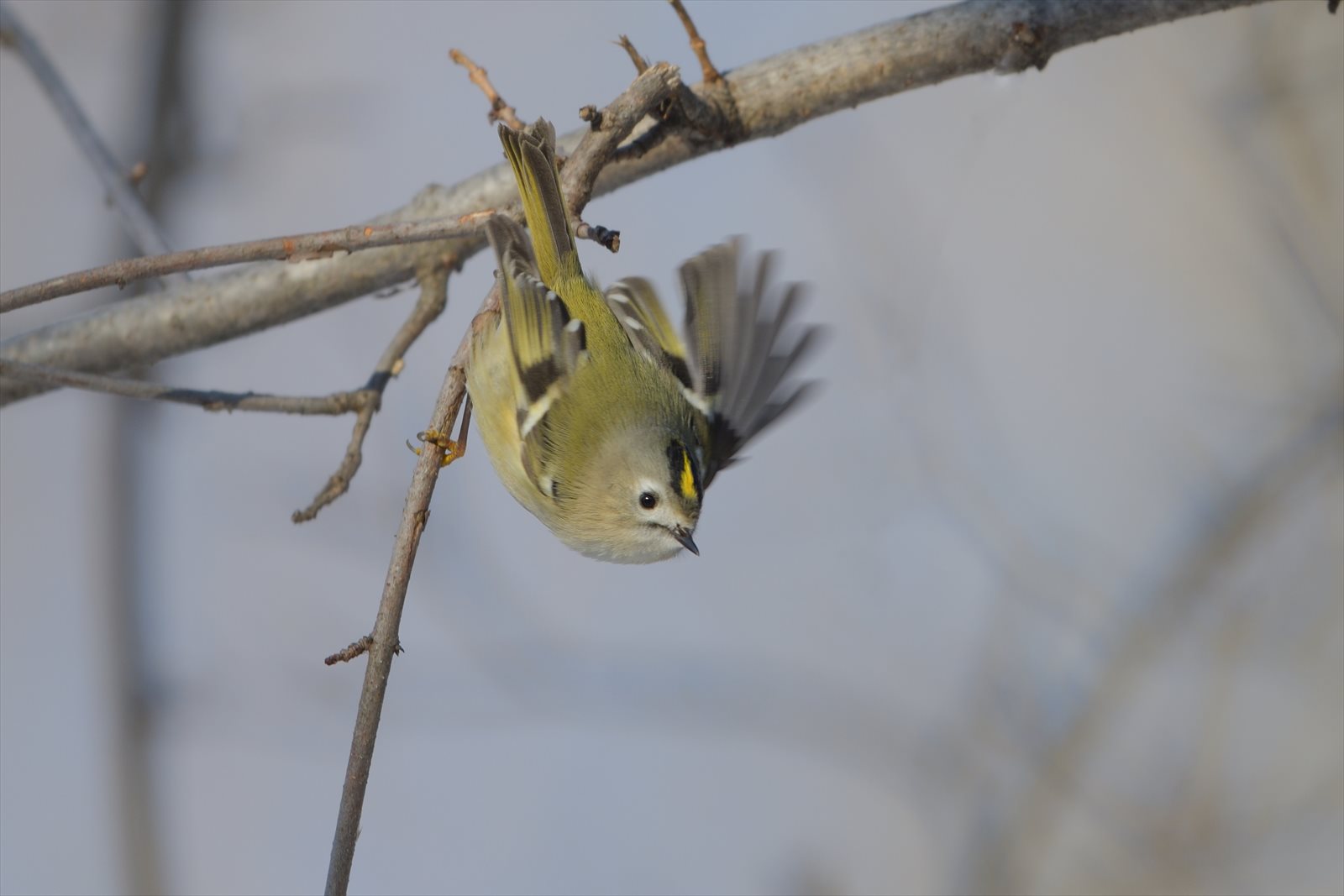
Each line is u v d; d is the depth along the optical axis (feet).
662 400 28.09
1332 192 43.34
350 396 25.72
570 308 27.76
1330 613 42.83
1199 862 40.81
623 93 24.41
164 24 38.11
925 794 42.47
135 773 36.88
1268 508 42.78
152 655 37.73
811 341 29.63
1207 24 46.57
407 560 19.66
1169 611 42.55
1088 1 26.50
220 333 29.86
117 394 24.56
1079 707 42.19
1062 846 41.78
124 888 36.04
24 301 20.65
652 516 27.40
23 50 30.89
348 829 18.80
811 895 42.27
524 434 26.94
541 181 24.47
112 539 37.55
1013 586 42.32
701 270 29.63
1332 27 43.39
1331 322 42.96
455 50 26.00
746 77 27.22
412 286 28.58
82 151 30.60
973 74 27.25
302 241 21.62
